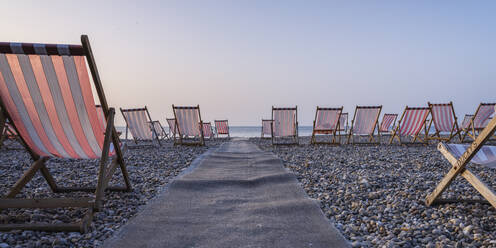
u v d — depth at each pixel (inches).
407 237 73.7
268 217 87.0
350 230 78.9
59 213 88.4
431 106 313.6
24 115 84.1
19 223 79.5
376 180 140.6
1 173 161.3
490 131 76.9
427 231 78.1
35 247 65.9
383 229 79.3
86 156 100.8
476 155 91.7
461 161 87.7
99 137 91.2
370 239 73.6
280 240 70.3
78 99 81.1
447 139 324.8
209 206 98.3
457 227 80.2
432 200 98.6
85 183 136.6
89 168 180.4
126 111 308.0
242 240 70.2
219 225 80.4
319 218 86.3
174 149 305.4
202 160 208.2
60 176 154.4
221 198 108.5
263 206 97.5
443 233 76.5
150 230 76.2
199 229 77.4
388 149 291.9
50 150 97.1
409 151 272.2
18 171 169.6
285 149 300.2
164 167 182.2
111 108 86.2
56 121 85.5
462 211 94.0
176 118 330.6
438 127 323.0
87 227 76.0
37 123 86.2
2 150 274.8
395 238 72.7
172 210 93.4
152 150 294.0
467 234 75.7
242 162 200.7
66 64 74.9
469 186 128.8
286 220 84.4
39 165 99.8
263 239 70.8
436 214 91.1
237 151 279.4
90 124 86.9
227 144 390.9
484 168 177.6
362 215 92.9
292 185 128.6
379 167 181.3
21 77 75.9
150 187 126.6
